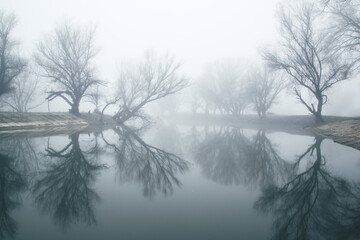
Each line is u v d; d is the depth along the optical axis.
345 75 20.50
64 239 4.05
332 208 5.42
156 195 6.37
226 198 6.18
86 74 30.00
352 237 4.13
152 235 4.21
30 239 4.04
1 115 23.14
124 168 9.40
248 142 17.41
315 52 23.39
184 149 14.38
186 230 4.40
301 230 4.43
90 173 8.56
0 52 24.59
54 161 10.36
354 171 8.60
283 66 25.09
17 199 5.96
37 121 24.98
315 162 10.15
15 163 9.84
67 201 5.87
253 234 4.27
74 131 22.77
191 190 6.78
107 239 4.06
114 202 5.83
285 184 7.32
